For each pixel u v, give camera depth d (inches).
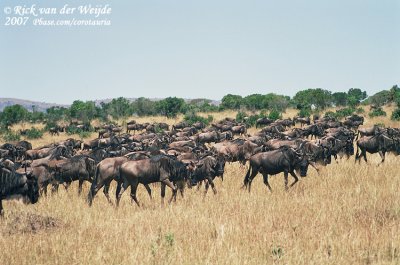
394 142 2888.8
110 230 1437.0
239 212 1641.2
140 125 7057.1
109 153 2733.8
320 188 2053.4
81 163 2210.9
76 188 2443.4
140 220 1577.3
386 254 1157.1
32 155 3262.8
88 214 1694.1
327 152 2755.9
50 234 1422.2
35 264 1144.2
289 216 1540.4
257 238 1274.6
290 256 1131.9
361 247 1207.6
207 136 4761.3
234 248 1192.8
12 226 1541.6
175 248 1176.8
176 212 1670.8
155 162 1957.4
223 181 2486.5
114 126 7263.8
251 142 2942.9
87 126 7509.8
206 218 1535.4
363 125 5895.7
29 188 1802.4
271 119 6599.4
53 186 2228.1
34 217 1627.7
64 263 1144.2
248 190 2223.2
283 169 2190.0
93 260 1139.9
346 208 1628.9
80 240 1312.7
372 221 1432.1
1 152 3688.5
